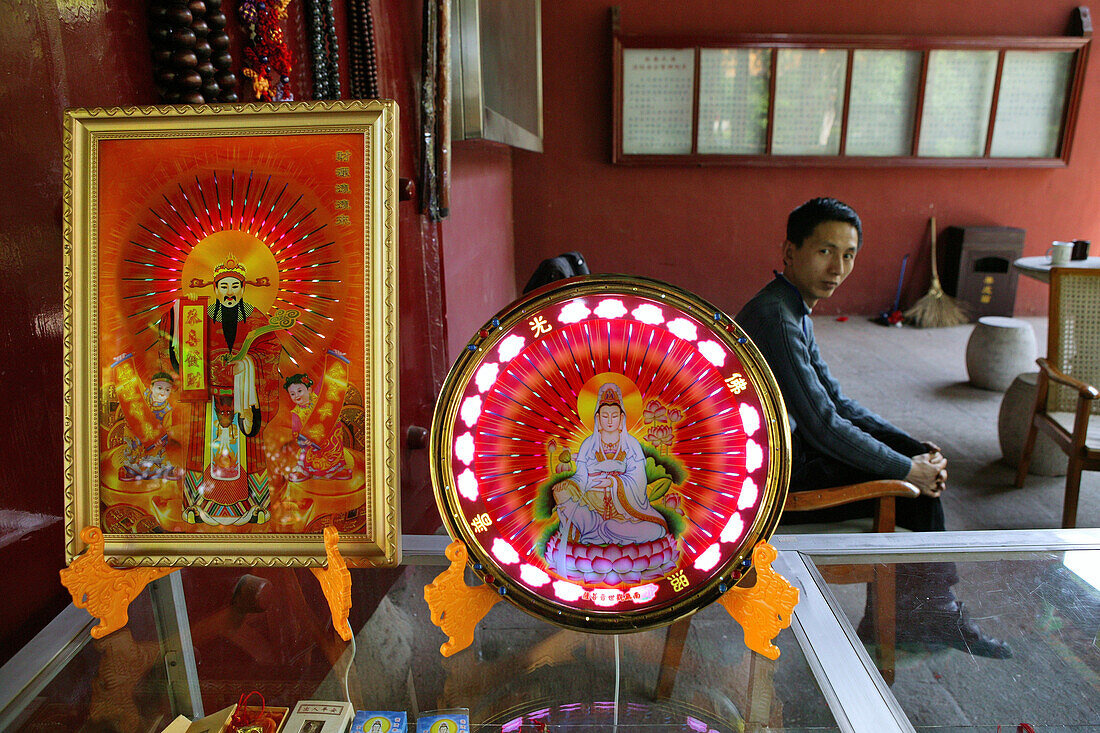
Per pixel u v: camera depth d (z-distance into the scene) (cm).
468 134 205
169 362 79
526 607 78
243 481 79
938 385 379
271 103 77
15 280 74
